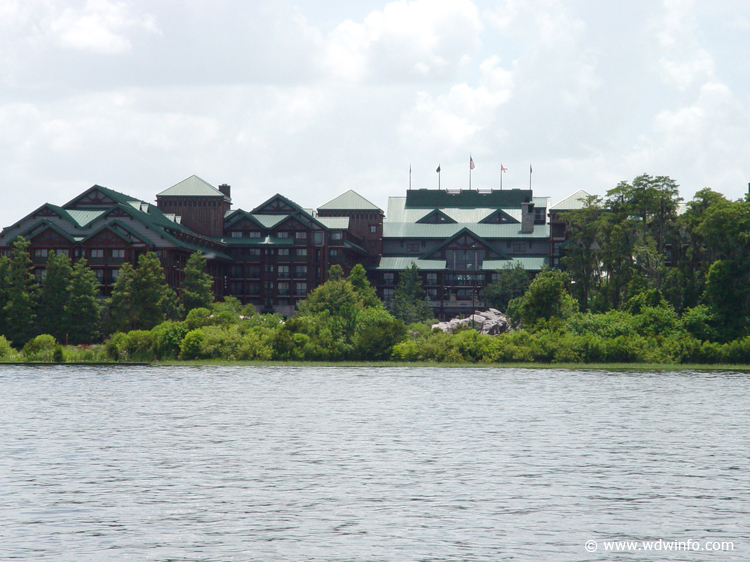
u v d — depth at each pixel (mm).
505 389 165000
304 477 83062
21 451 95750
